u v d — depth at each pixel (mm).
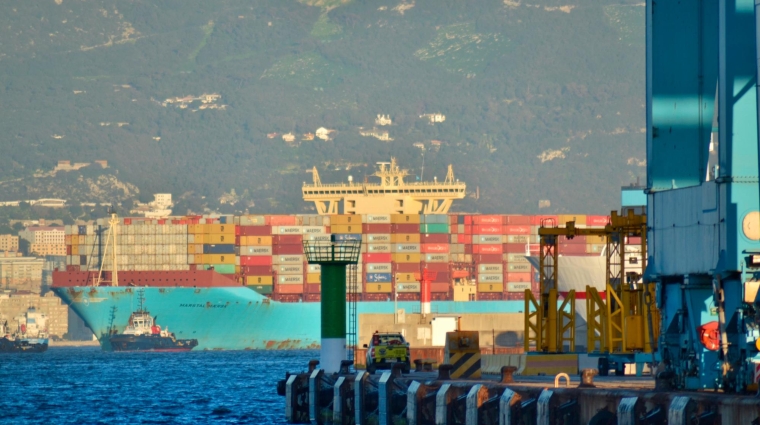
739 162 133250
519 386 140500
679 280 147375
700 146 151500
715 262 135125
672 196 147000
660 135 151875
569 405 129625
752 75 133625
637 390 123625
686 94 151500
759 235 132375
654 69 151750
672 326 147875
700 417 110875
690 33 151500
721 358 132625
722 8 134750
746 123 133375
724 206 133375
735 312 134125
